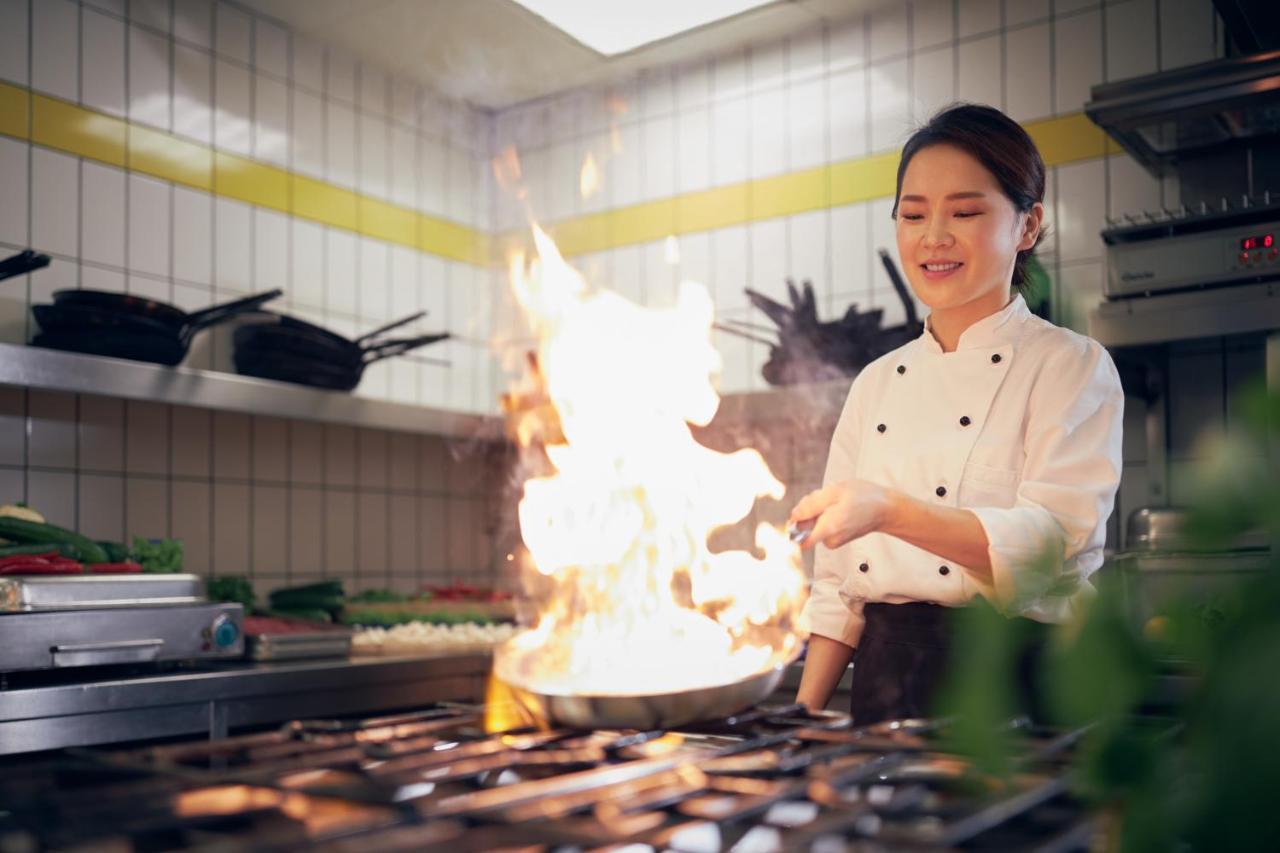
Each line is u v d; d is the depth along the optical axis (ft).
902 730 2.87
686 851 1.88
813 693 4.76
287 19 11.81
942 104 11.25
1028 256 4.90
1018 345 4.53
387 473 12.75
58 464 9.77
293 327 10.21
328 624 9.96
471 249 14.12
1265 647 1.27
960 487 4.53
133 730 7.59
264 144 11.71
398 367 13.05
